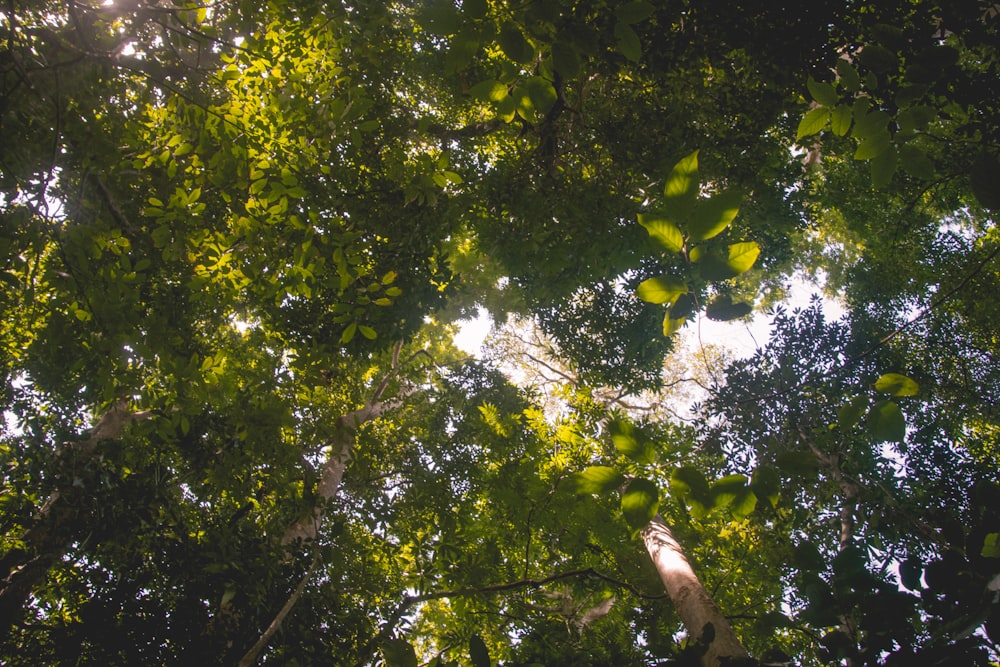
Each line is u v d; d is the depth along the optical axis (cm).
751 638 761
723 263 138
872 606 192
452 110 966
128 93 530
